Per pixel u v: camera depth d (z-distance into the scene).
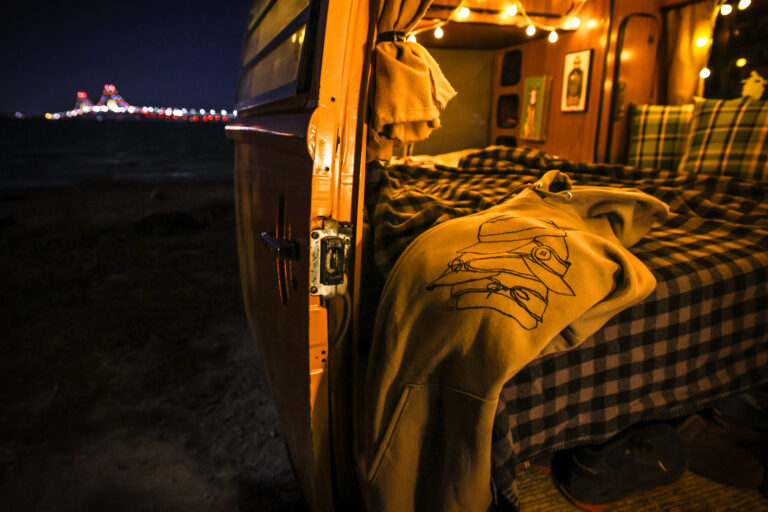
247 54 2.48
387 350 1.18
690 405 1.50
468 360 1.05
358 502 1.49
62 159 31.64
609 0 3.23
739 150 2.48
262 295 1.80
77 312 4.30
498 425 1.12
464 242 1.26
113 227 7.79
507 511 1.16
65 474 2.28
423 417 1.15
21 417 2.74
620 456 1.63
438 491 1.14
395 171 2.82
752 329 1.56
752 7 2.68
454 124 4.54
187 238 7.28
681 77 3.31
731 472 1.78
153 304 4.50
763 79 2.65
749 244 1.66
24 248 6.55
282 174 1.35
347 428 1.39
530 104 4.07
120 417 2.74
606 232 1.48
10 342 3.70
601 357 1.33
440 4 3.19
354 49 1.11
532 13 3.41
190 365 3.33
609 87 3.35
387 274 1.52
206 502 2.11
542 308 1.08
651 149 3.21
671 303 1.40
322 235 1.12
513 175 2.67
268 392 2.99
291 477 2.27
